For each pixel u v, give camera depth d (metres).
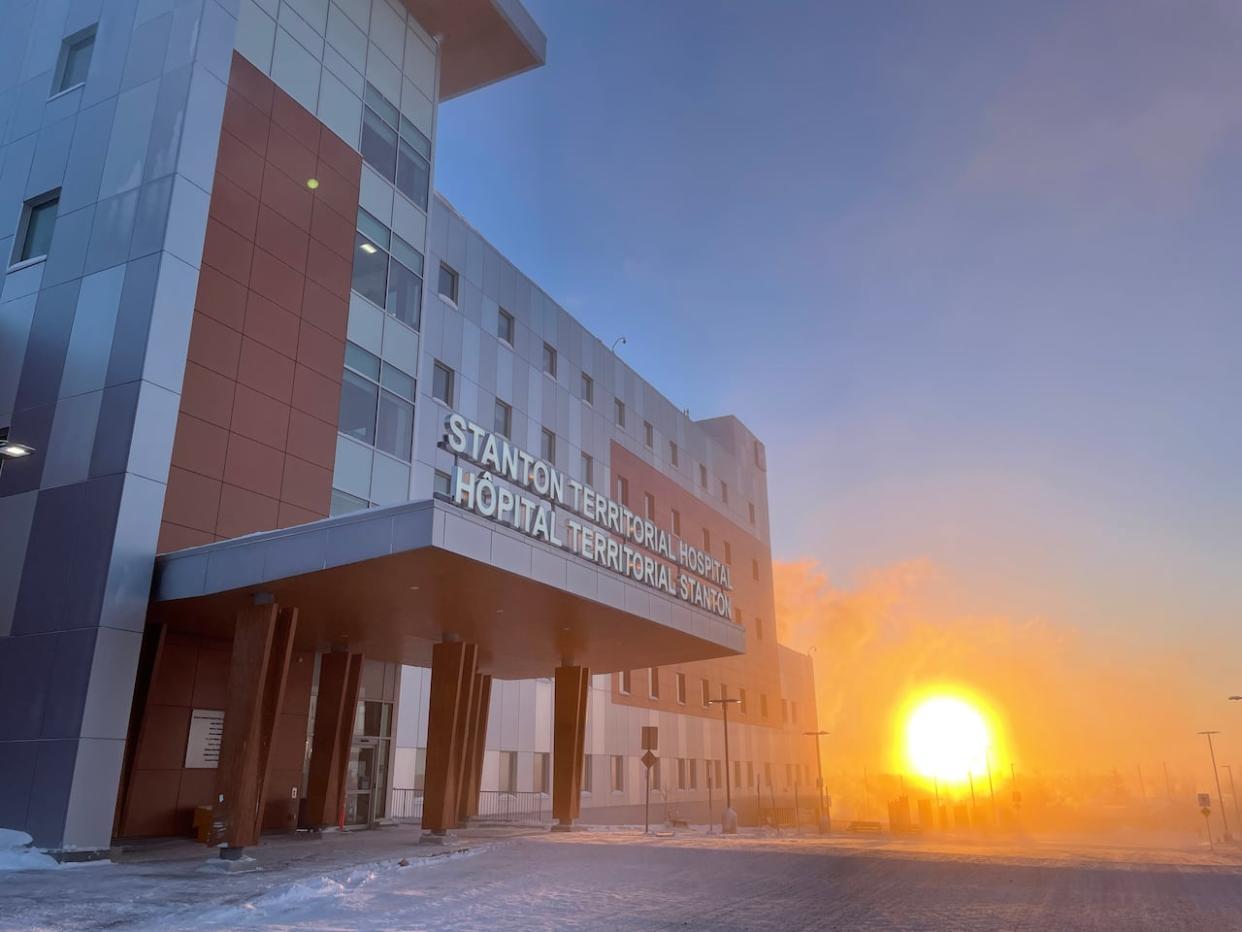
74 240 23.30
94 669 18.70
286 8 26.94
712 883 14.81
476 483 20.30
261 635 19.19
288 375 24.77
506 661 31.66
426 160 33.12
